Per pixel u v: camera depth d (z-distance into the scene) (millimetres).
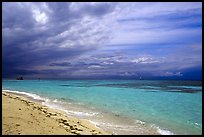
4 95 18750
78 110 20031
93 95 38812
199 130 14141
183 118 18578
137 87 72562
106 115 18000
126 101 30891
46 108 17469
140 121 16219
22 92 40250
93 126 13281
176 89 62656
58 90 50656
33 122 9977
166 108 25281
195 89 62531
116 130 13023
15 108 11984
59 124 11055
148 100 33750
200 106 27656
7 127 8578
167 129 14172
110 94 42969
